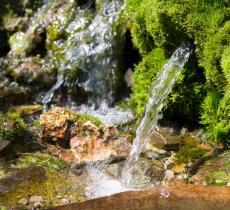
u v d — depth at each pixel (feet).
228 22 5.81
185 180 5.51
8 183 5.55
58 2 7.82
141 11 6.39
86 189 5.52
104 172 5.76
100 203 5.23
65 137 6.13
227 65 5.60
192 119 6.31
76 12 7.66
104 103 7.18
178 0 5.96
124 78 7.33
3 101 7.06
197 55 5.99
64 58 7.34
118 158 5.87
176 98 6.22
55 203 5.33
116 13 7.35
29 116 6.88
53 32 7.55
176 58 6.18
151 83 6.47
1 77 7.37
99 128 6.11
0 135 6.04
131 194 5.29
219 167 5.59
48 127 6.16
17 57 7.54
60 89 7.25
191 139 6.15
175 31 6.05
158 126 6.38
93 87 7.23
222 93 5.86
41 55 7.57
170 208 5.12
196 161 5.75
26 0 7.95
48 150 6.09
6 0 7.98
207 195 5.19
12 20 7.90
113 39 7.20
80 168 5.81
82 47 7.30
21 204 5.31
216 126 5.82
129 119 6.67
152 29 6.21
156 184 5.52
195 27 5.90
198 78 6.17
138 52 7.21
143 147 5.98
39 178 5.64
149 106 6.32
